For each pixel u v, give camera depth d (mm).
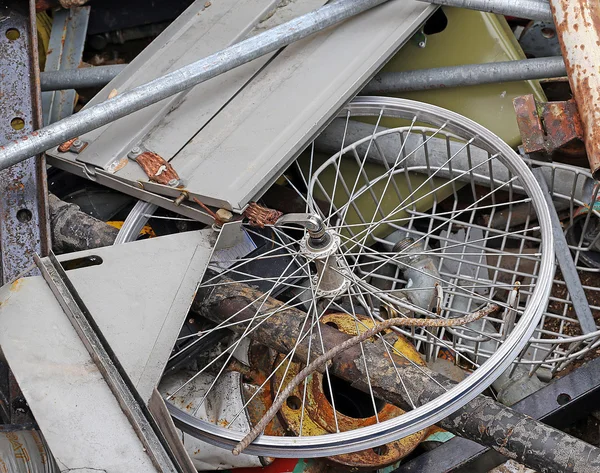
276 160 2355
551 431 1966
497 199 2922
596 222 2773
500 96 2863
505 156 2516
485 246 2895
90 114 2373
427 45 2977
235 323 2299
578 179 2748
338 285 2297
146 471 1747
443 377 2131
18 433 1960
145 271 2227
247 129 2486
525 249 2908
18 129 2576
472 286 2555
